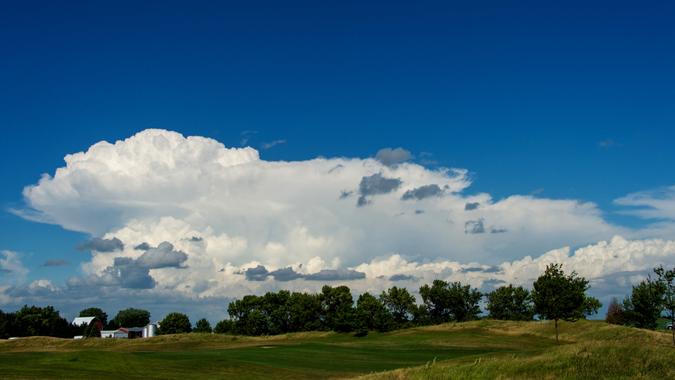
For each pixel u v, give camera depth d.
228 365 51.47
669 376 27.70
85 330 172.88
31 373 40.47
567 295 78.31
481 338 95.44
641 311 92.38
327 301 164.25
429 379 30.39
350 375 47.91
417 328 128.00
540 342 88.44
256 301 167.00
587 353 30.92
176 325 186.75
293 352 72.38
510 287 160.50
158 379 41.34
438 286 165.25
